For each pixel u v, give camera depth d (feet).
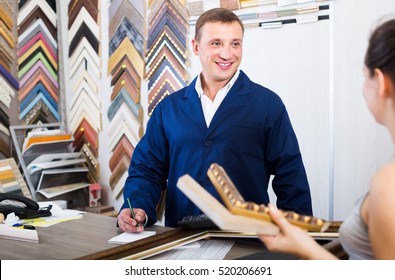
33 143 12.20
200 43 6.78
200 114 6.98
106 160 13.37
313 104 9.87
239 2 10.55
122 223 6.06
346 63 9.39
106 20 13.01
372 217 2.98
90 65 13.39
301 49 9.91
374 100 3.24
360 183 9.44
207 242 5.47
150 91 12.21
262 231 3.25
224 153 6.83
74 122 13.94
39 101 13.33
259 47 10.45
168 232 5.52
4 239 5.77
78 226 6.36
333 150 9.70
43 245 5.51
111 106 13.03
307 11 9.71
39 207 7.14
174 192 7.16
